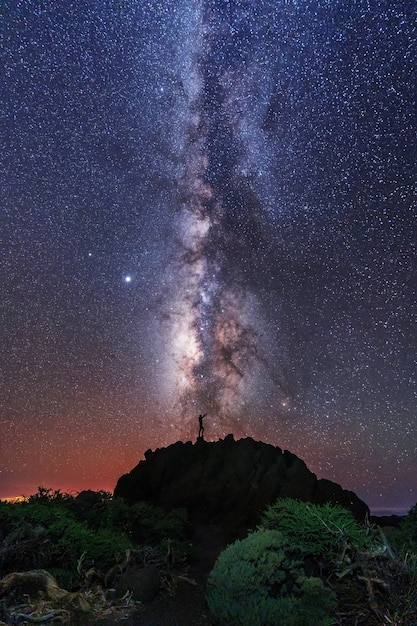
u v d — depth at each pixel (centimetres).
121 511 789
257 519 820
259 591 489
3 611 523
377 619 496
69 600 552
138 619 534
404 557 545
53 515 712
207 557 732
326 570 563
